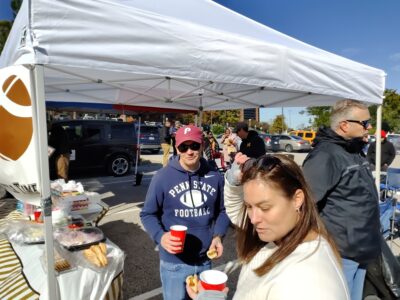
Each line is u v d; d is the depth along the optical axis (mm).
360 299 1991
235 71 2348
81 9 1667
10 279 1947
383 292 2207
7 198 4250
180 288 1943
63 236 2291
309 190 958
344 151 1907
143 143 16312
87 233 2406
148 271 3447
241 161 1552
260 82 2512
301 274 768
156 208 2000
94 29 1717
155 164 12711
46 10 1553
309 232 920
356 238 1846
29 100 1681
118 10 1803
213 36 2209
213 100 6027
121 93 5156
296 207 932
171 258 1943
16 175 1863
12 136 1857
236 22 2928
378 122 3932
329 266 796
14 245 2316
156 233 1889
